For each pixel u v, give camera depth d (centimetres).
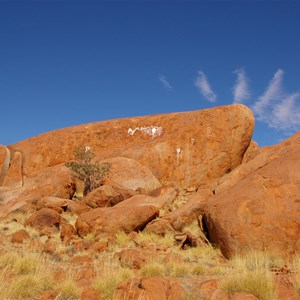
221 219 1318
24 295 725
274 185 1302
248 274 729
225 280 738
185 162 2902
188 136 2977
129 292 670
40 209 2000
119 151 2997
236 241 1252
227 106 3017
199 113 3102
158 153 2911
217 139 2931
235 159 2941
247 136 2978
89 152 2756
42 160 3169
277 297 679
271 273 856
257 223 1247
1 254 1095
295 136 1908
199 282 793
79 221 1700
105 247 1355
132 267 1014
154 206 1723
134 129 3247
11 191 2648
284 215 1226
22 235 1473
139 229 1656
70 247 1348
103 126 3309
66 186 2477
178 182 2855
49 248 1266
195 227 1600
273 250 1203
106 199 2075
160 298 654
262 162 1812
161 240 1515
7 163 3288
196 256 1285
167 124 3188
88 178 2600
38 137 3366
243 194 1341
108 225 1636
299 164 1338
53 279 834
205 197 1756
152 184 2566
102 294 705
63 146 3209
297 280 739
